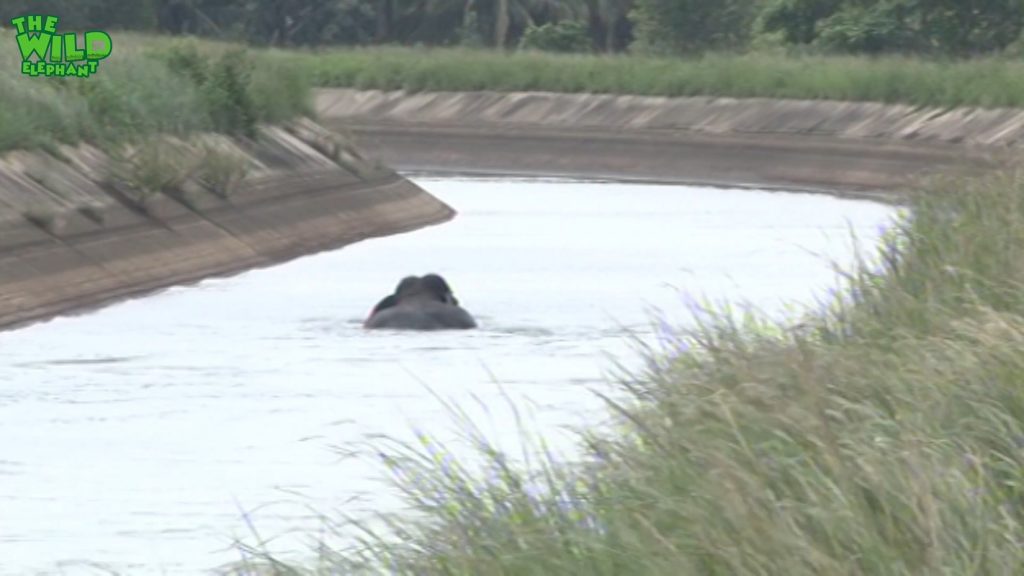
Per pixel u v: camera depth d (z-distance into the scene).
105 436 58.34
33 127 108.50
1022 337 36.91
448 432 55.91
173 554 42.28
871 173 195.38
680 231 144.62
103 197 107.44
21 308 88.50
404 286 88.19
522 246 131.50
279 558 40.22
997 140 186.25
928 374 36.44
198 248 111.12
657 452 34.41
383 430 57.53
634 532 29.38
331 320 88.81
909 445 30.80
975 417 34.25
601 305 94.12
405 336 82.56
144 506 47.66
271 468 52.50
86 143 114.50
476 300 97.12
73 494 49.50
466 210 167.88
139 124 124.38
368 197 146.38
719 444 33.00
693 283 105.00
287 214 128.75
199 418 61.53
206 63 146.50
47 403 64.94
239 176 122.44
